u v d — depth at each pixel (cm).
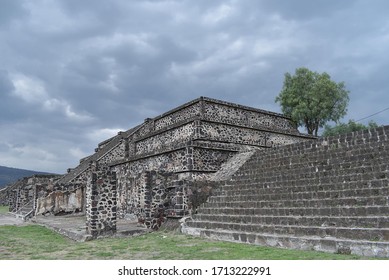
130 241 1196
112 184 1338
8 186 4412
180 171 1816
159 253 936
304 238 903
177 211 1449
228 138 2095
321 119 3203
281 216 1083
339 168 1226
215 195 1511
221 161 1892
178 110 2361
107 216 1307
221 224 1230
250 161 1739
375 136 1304
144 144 2495
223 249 961
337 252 826
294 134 2466
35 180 3328
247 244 1041
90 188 1305
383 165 1074
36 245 1145
